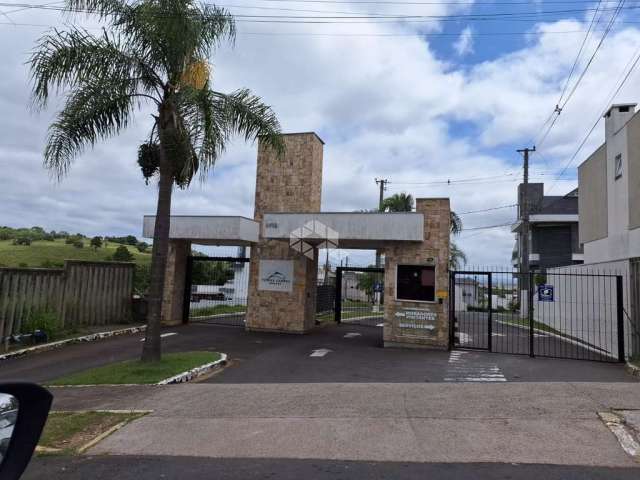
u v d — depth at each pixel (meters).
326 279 26.70
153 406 7.59
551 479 4.84
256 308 18.16
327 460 5.41
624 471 5.03
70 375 10.64
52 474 5.11
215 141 10.02
